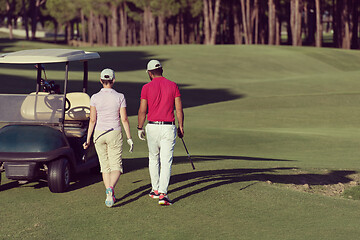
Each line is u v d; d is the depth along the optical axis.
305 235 19.80
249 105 94.00
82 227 20.81
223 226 20.95
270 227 20.84
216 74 170.25
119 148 23.92
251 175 31.17
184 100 112.56
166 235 19.84
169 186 27.50
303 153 51.16
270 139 59.97
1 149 25.73
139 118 23.73
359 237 19.55
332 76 151.62
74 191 26.72
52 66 161.75
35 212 22.89
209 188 26.84
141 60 187.88
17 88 101.69
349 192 29.45
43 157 25.30
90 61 181.38
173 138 23.53
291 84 138.75
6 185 28.42
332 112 86.38
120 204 24.11
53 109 27.28
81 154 28.80
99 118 23.78
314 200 25.33
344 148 54.31
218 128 67.44
